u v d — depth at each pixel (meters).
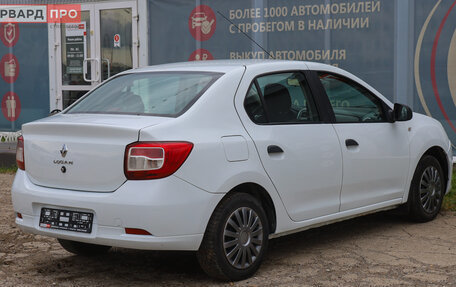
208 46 11.51
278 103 5.19
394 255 5.44
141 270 5.14
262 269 5.08
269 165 4.90
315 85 5.55
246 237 4.77
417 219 6.57
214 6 11.39
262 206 5.05
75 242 5.39
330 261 5.29
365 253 5.52
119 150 4.39
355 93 5.93
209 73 5.07
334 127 5.54
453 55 9.70
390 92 10.13
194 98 4.76
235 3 11.22
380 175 5.94
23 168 4.96
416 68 9.94
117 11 12.37
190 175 4.40
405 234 6.17
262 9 10.98
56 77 13.02
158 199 4.27
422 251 5.55
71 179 4.60
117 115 4.85
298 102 5.37
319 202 5.36
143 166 4.32
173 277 4.93
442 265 5.12
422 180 6.53
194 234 4.43
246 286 4.64
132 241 4.32
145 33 12.06
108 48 12.53
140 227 4.29
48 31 12.98
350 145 5.61
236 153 4.69
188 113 4.61
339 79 5.84
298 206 5.18
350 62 10.38
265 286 4.64
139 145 4.34
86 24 12.69
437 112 9.86
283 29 10.86
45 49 13.05
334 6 10.44
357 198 5.71
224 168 4.59
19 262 5.39
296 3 10.73
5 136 13.31
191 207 4.39
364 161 5.74
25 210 4.83
